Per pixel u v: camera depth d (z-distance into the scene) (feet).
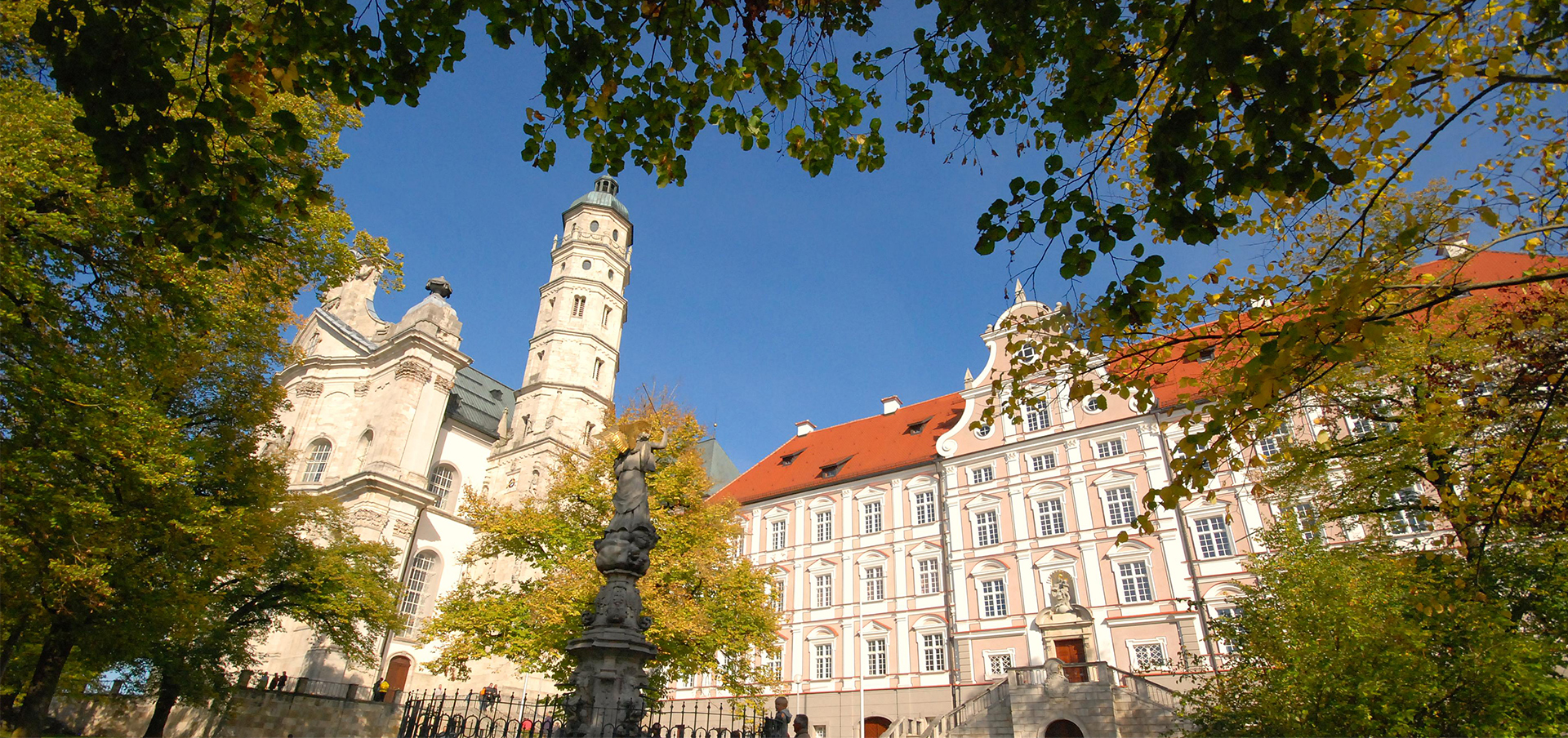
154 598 48.70
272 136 18.04
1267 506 94.48
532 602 69.92
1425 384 45.21
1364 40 17.42
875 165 21.47
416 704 51.57
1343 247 35.58
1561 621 43.09
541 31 18.26
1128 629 98.84
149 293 38.83
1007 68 19.27
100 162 17.26
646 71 19.27
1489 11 17.63
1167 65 18.10
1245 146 21.89
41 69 38.34
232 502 58.95
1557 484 31.89
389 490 129.70
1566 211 21.03
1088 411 114.52
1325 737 40.04
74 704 88.58
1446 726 38.68
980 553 115.34
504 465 157.17
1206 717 49.62
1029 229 19.22
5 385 35.50
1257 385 18.61
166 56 17.65
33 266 35.70
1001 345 128.16
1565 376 27.37
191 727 84.53
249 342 54.08
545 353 165.17
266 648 113.70
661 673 74.95
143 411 40.88
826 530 134.82
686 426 85.40
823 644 124.36
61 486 39.34
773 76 19.69
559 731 38.42
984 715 88.28
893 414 155.63
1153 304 19.30
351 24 17.39
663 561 73.72
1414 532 62.34
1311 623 42.14
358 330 167.43
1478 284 17.98
